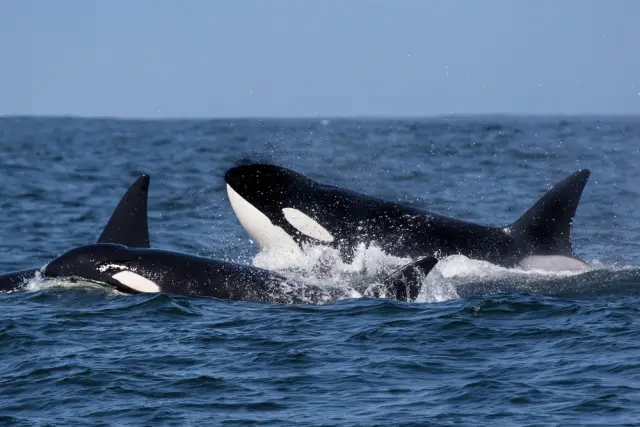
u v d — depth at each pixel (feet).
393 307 194.39
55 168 621.72
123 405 143.13
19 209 395.14
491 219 374.63
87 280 208.23
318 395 146.20
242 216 253.03
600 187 495.82
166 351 167.12
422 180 529.45
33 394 148.66
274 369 157.58
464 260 237.04
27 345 172.14
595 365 155.43
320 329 179.93
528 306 192.95
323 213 248.11
